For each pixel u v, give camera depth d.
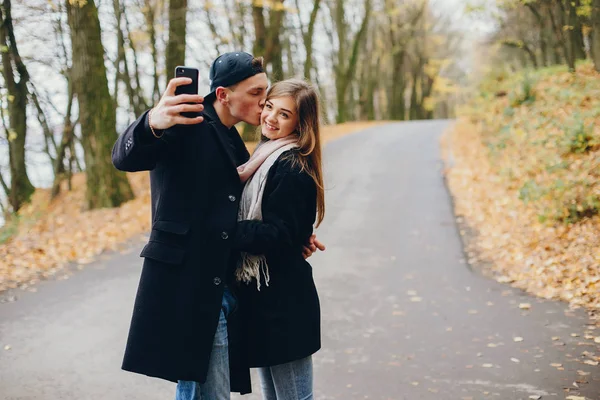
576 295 5.61
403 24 37.50
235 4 16.98
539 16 18.25
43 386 3.88
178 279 2.10
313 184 2.28
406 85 45.34
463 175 12.79
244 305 2.31
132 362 2.12
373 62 42.19
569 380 3.85
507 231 8.21
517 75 18.30
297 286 2.34
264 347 2.28
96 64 12.18
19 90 15.39
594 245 6.68
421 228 8.98
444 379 3.95
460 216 9.69
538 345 4.50
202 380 2.10
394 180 13.12
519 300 5.68
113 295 6.05
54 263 7.58
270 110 2.30
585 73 16.12
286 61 31.00
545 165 9.97
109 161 12.44
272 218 2.18
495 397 3.64
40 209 15.34
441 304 5.66
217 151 2.15
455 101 53.66
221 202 2.15
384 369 4.15
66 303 5.79
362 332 4.95
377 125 29.02
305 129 2.30
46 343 4.68
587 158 9.41
